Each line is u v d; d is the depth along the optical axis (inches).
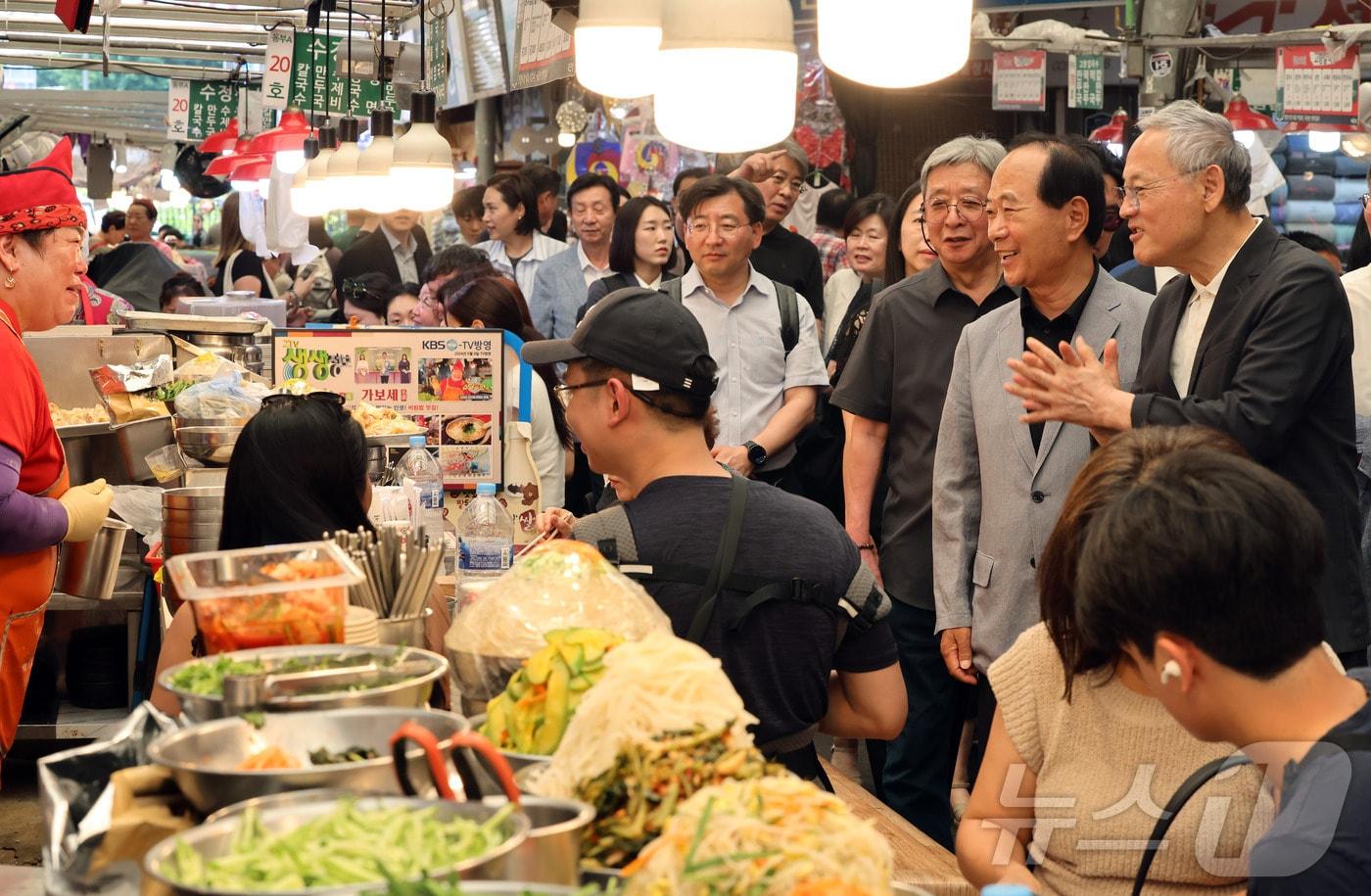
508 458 193.6
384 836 51.9
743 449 198.7
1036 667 87.2
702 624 92.2
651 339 95.8
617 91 132.1
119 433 178.7
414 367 192.4
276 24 339.6
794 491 209.9
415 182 218.5
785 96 103.3
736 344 205.6
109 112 538.0
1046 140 141.3
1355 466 125.7
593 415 97.5
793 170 253.4
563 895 48.3
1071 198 139.8
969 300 160.9
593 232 273.4
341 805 54.3
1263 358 119.3
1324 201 397.1
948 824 162.4
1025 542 140.4
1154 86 288.4
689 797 57.9
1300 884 61.9
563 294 275.7
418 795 60.3
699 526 93.4
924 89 407.2
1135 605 64.5
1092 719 84.7
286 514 110.5
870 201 233.1
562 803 55.9
